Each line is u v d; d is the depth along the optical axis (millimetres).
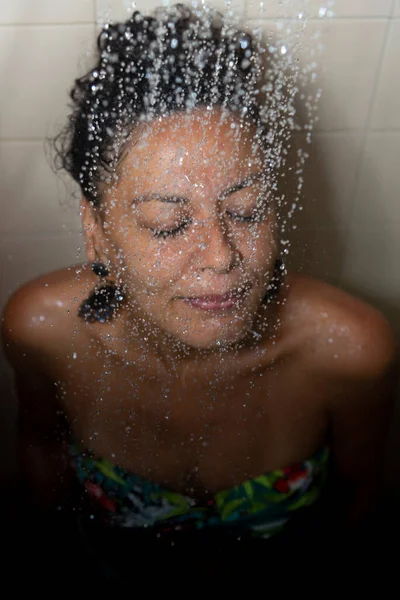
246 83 675
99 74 651
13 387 813
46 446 794
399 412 918
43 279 766
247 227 642
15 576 733
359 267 906
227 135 630
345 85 802
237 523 755
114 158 627
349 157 839
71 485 781
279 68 743
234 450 749
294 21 743
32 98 766
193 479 747
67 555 748
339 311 749
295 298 740
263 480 750
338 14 759
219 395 738
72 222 808
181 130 611
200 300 661
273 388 749
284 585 735
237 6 726
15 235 830
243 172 631
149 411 750
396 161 855
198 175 614
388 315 944
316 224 853
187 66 633
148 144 616
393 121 833
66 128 744
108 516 760
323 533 794
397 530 865
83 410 770
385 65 801
